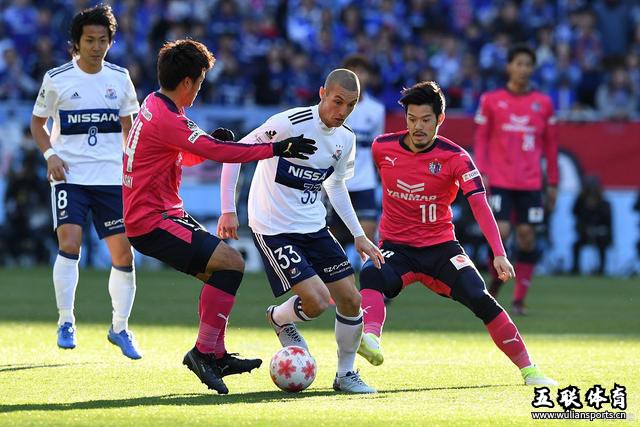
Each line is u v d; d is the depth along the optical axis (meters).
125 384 25.03
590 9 79.88
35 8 76.62
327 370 27.89
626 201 66.50
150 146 23.59
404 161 26.78
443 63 74.88
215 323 23.86
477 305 25.78
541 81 75.00
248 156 23.06
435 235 26.94
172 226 23.91
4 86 69.50
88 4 75.75
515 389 24.73
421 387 25.12
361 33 74.81
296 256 24.77
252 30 74.81
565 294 53.72
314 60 73.94
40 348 31.55
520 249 45.12
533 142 45.19
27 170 65.69
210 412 21.28
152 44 71.56
